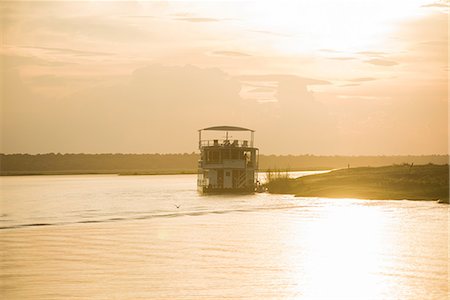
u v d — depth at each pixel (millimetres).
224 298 62594
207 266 77375
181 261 80438
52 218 138625
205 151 190000
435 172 195625
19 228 118562
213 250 89250
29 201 198125
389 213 136750
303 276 72125
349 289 66062
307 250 89250
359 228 112000
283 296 63500
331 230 110188
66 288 65875
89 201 195125
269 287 66750
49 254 85875
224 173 194125
